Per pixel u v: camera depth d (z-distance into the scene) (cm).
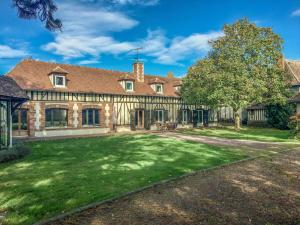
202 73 2550
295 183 700
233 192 626
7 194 630
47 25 685
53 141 1689
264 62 2309
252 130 2598
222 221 471
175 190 642
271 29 2380
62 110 2109
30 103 1933
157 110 2761
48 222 474
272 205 544
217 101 2475
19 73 2045
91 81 2403
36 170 874
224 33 2438
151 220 477
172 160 1021
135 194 615
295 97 2738
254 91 2205
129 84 2570
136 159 1048
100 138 1864
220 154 1153
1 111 1187
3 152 1029
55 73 2092
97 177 769
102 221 476
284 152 1205
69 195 611
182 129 2752
